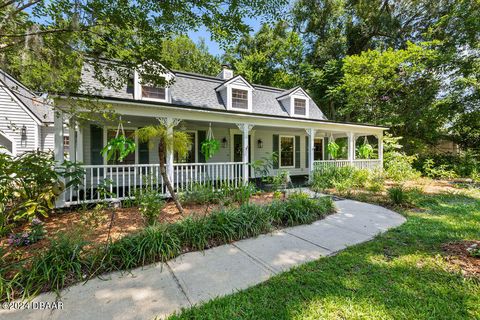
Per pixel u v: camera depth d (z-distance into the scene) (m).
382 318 1.88
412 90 13.21
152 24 4.02
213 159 10.05
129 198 5.50
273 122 8.21
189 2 3.78
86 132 7.58
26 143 10.52
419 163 12.65
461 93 11.91
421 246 3.25
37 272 2.35
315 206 4.87
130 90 7.52
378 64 12.93
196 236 3.33
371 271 2.60
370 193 7.22
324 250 3.24
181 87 8.84
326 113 18.64
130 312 2.00
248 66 20.70
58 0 3.29
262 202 5.80
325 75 16.56
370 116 14.33
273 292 2.26
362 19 16.91
